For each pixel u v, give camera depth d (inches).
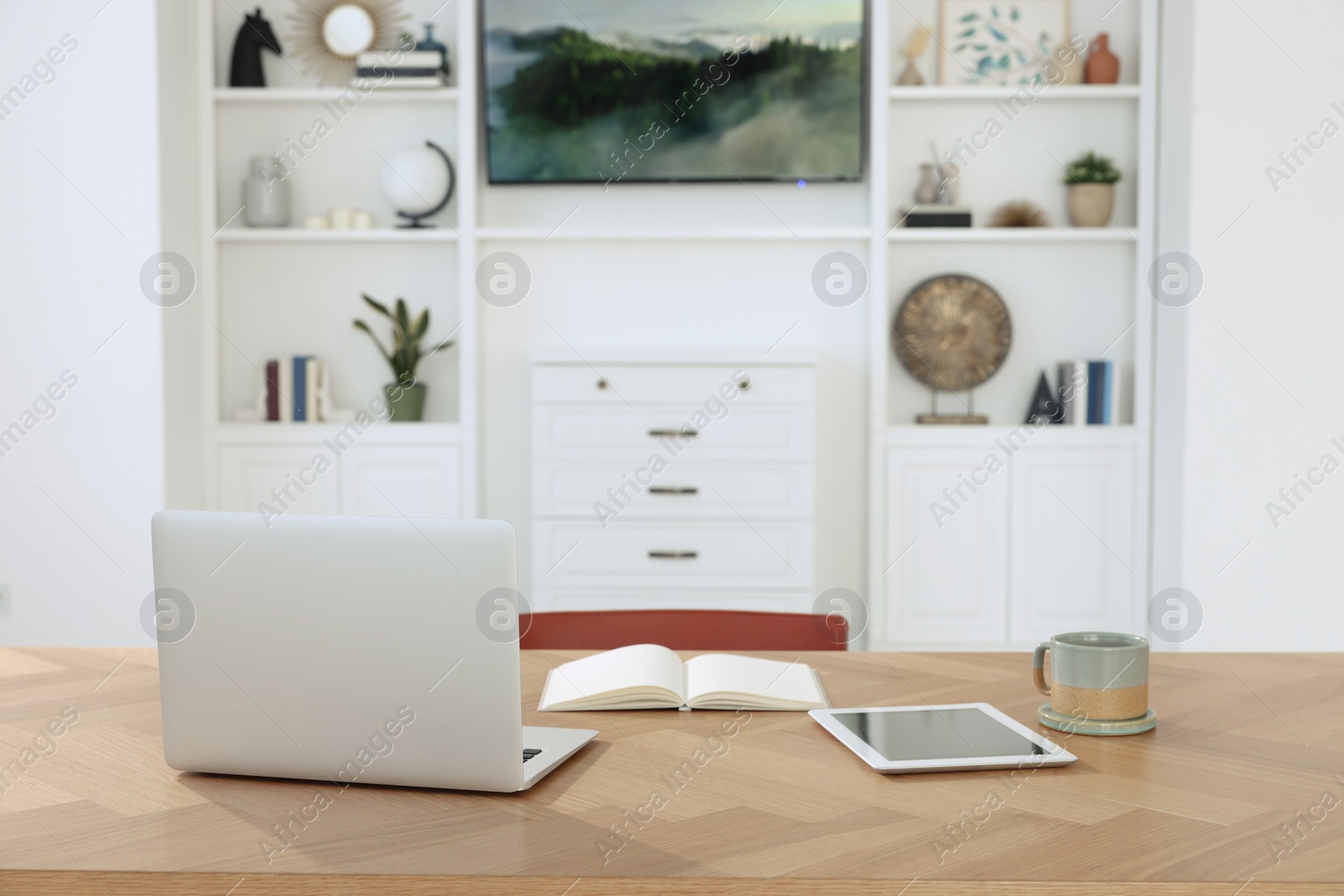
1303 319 139.7
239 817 38.6
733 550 147.6
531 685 58.4
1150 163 150.2
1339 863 33.9
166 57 142.0
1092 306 158.1
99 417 140.3
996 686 57.4
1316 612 141.3
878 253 151.6
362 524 40.3
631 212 159.5
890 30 156.3
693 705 53.1
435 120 157.9
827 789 41.2
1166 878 32.7
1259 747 46.3
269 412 153.6
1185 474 141.6
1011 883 32.5
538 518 148.2
